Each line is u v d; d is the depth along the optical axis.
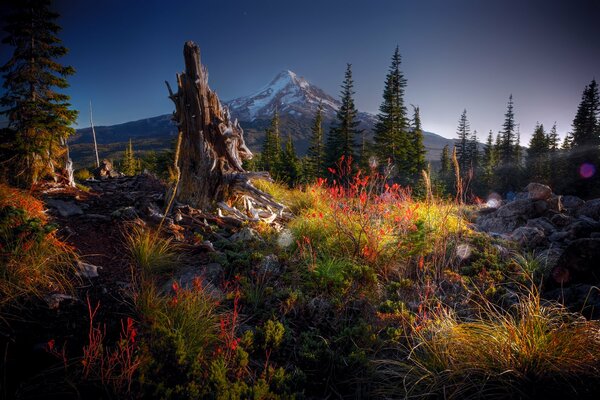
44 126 8.37
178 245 5.21
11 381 2.19
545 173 49.75
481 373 2.57
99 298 3.44
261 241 5.79
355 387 2.73
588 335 2.52
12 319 2.79
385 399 2.55
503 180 53.81
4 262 3.28
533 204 9.32
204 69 7.11
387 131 37.53
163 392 2.13
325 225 5.72
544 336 2.58
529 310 2.85
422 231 4.75
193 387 2.15
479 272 4.82
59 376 2.27
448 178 41.50
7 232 3.67
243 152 8.32
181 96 7.03
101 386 2.21
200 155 7.00
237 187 7.20
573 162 48.31
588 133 49.09
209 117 7.19
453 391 2.49
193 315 3.08
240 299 3.76
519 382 2.41
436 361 2.74
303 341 3.13
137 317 3.13
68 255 3.98
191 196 7.07
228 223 6.75
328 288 4.12
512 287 4.52
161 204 7.11
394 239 5.16
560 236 7.03
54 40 10.09
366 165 35.66
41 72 9.54
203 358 2.63
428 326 3.20
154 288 3.65
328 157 39.50
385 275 4.59
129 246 4.78
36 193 6.54
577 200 10.90
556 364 2.41
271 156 50.81
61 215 5.60
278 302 3.85
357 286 4.16
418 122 42.00
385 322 3.51
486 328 2.90
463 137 59.41
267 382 2.50
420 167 38.72
